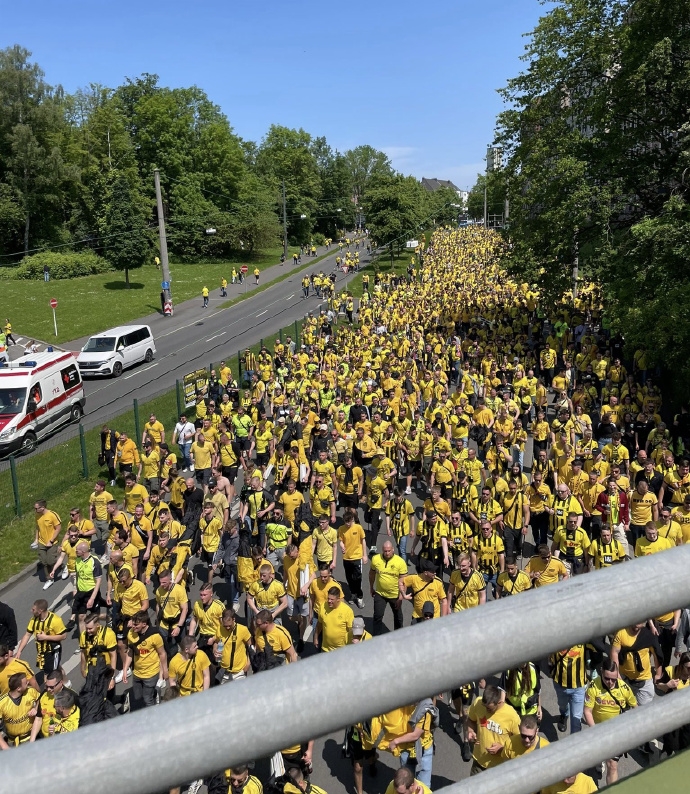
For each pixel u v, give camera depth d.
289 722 0.89
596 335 32.66
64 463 22.42
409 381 25.56
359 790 7.81
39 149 76.69
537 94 30.73
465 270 61.72
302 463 17.88
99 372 36.69
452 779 8.38
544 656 1.07
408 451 18.14
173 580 11.44
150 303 61.53
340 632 9.46
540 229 29.81
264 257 95.19
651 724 1.24
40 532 14.77
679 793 1.27
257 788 6.09
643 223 21.12
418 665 0.97
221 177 96.31
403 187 80.56
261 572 10.91
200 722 0.85
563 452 15.38
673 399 23.16
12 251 80.69
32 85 77.94
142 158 94.38
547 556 10.45
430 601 9.20
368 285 65.94
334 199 123.75
